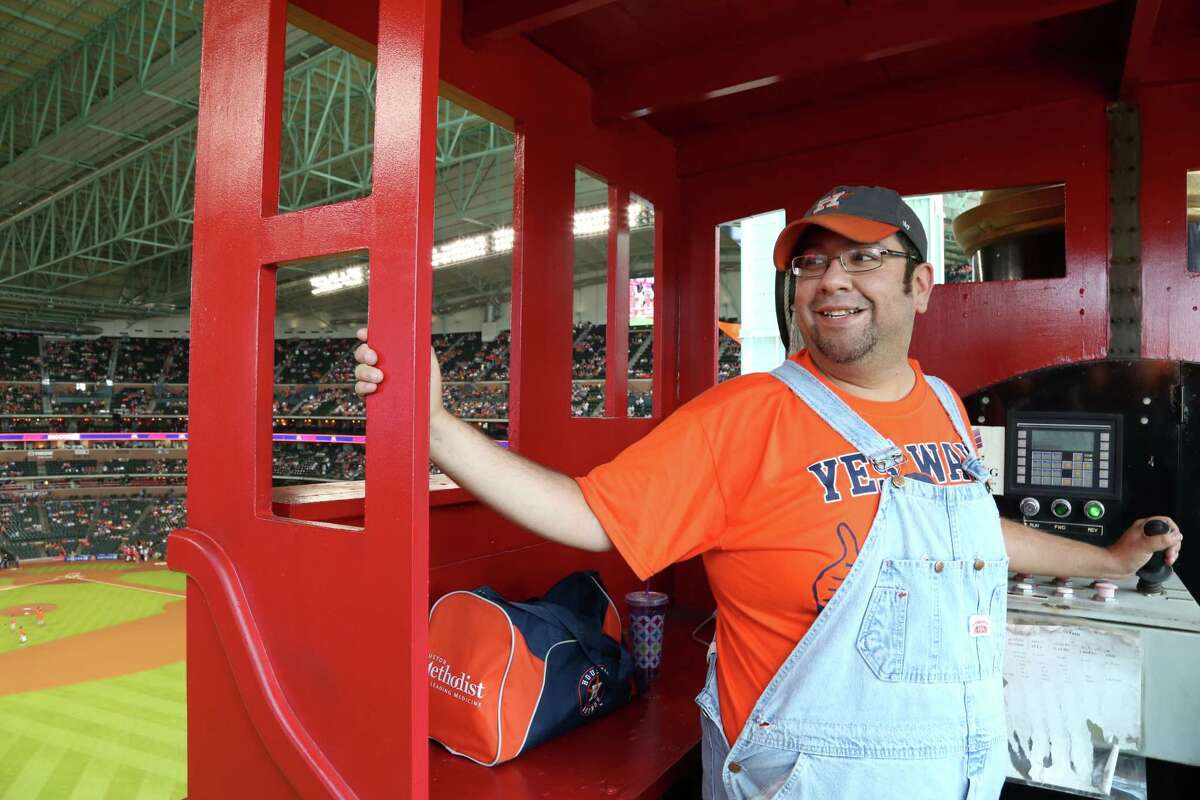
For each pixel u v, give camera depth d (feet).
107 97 44.47
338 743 3.42
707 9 6.48
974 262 8.68
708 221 9.29
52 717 29.91
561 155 7.44
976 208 7.91
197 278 4.22
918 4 6.14
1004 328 7.48
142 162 59.88
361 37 5.59
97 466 109.91
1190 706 4.47
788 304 4.86
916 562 3.26
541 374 7.20
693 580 9.30
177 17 39.29
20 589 58.39
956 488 3.47
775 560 3.39
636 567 3.36
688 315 9.44
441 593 6.24
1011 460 6.98
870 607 3.24
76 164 55.62
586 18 6.63
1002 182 7.57
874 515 3.31
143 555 75.15
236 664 3.75
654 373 9.23
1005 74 7.45
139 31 41.93
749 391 3.66
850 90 7.96
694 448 3.51
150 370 116.98
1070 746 4.75
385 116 3.26
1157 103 6.95
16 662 37.65
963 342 7.64
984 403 7.18
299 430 110.22
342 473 105.70
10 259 86.69
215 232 4.13
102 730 28.53
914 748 3.23
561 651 5.76
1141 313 6.97
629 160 8.50
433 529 6.20
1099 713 4.68
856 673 3.26
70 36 43.27
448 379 104.01
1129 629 4.61
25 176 60.85
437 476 7.01
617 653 6.23
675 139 9.28
